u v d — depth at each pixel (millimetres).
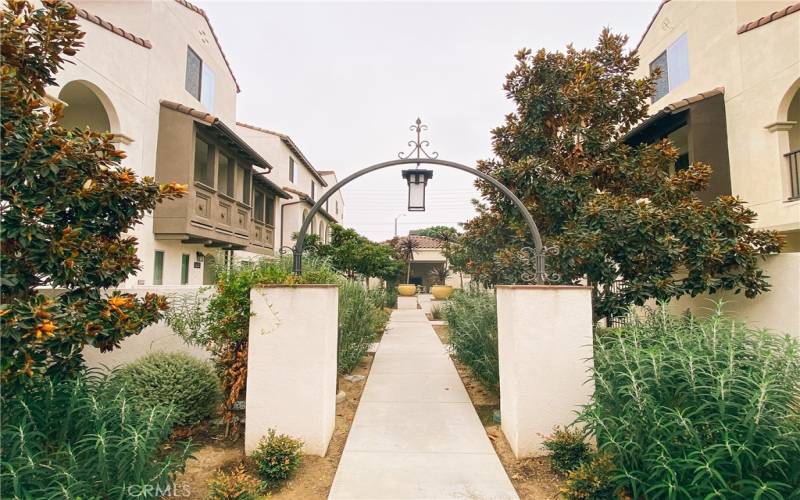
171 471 3047
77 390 3215
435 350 9133
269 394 3945
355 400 5691
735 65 8406
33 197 3096
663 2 10969
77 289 3400
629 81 6516
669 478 2705
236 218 12688
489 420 4945
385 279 22844
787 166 7570
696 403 2936
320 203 4879
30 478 2441
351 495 3273
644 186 6152
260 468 3479
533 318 4012
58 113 3410
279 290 4023
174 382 4242
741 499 2551
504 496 3277
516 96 6406
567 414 3939
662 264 5363
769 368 2898
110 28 8438
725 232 5480
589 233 5191
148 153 9570
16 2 3385
